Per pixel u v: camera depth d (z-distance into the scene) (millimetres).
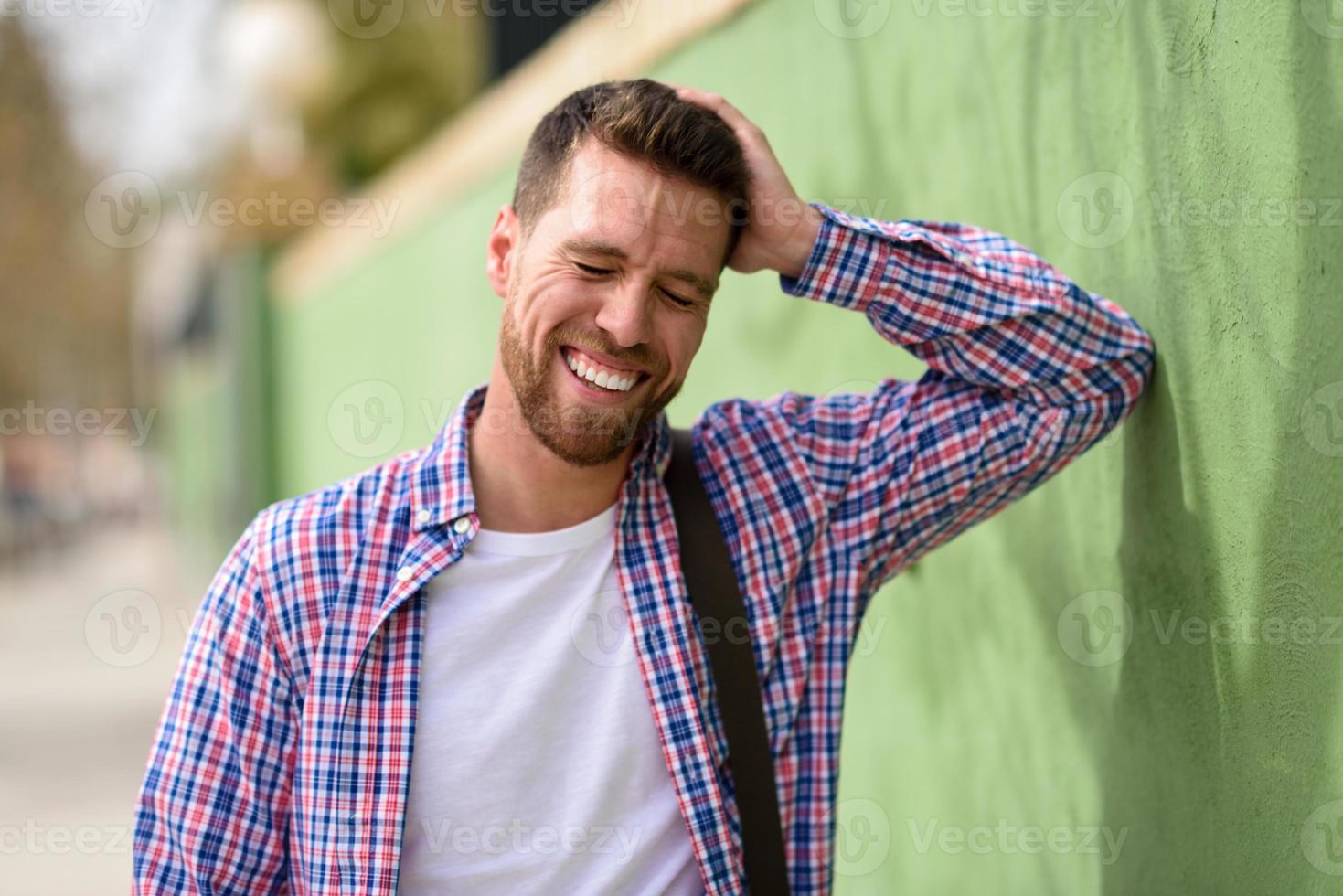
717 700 1671
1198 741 1683
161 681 9930
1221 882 1633
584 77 3818
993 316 1715
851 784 2896
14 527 24625
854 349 2580
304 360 10031
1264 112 1477
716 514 1737
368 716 1572
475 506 1641
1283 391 1462
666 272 1579
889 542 1797
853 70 2602
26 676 10234
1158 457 1755
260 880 1586
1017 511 2176
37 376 27219
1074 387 1739
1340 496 1369
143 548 30047
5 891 4844
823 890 1726
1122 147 1805
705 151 1575
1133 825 1853
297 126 11258
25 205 20812
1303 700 1450
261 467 11641
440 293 6051
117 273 26203
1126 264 1820
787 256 1770
